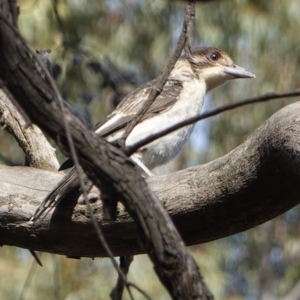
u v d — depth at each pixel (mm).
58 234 7684
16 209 7859
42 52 8555
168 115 10828
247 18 18016
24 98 5273
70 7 16344
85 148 5438
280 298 21547
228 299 20516
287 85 18828
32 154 9641
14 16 5273
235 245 21719
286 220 21656
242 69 12203
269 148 6641
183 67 11883
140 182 5520
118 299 8734
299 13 18484
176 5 18125
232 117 19328
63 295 15438
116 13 18328
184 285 5402
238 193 6918
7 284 15656
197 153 19797
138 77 17938
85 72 14805
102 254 7758
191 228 7262
